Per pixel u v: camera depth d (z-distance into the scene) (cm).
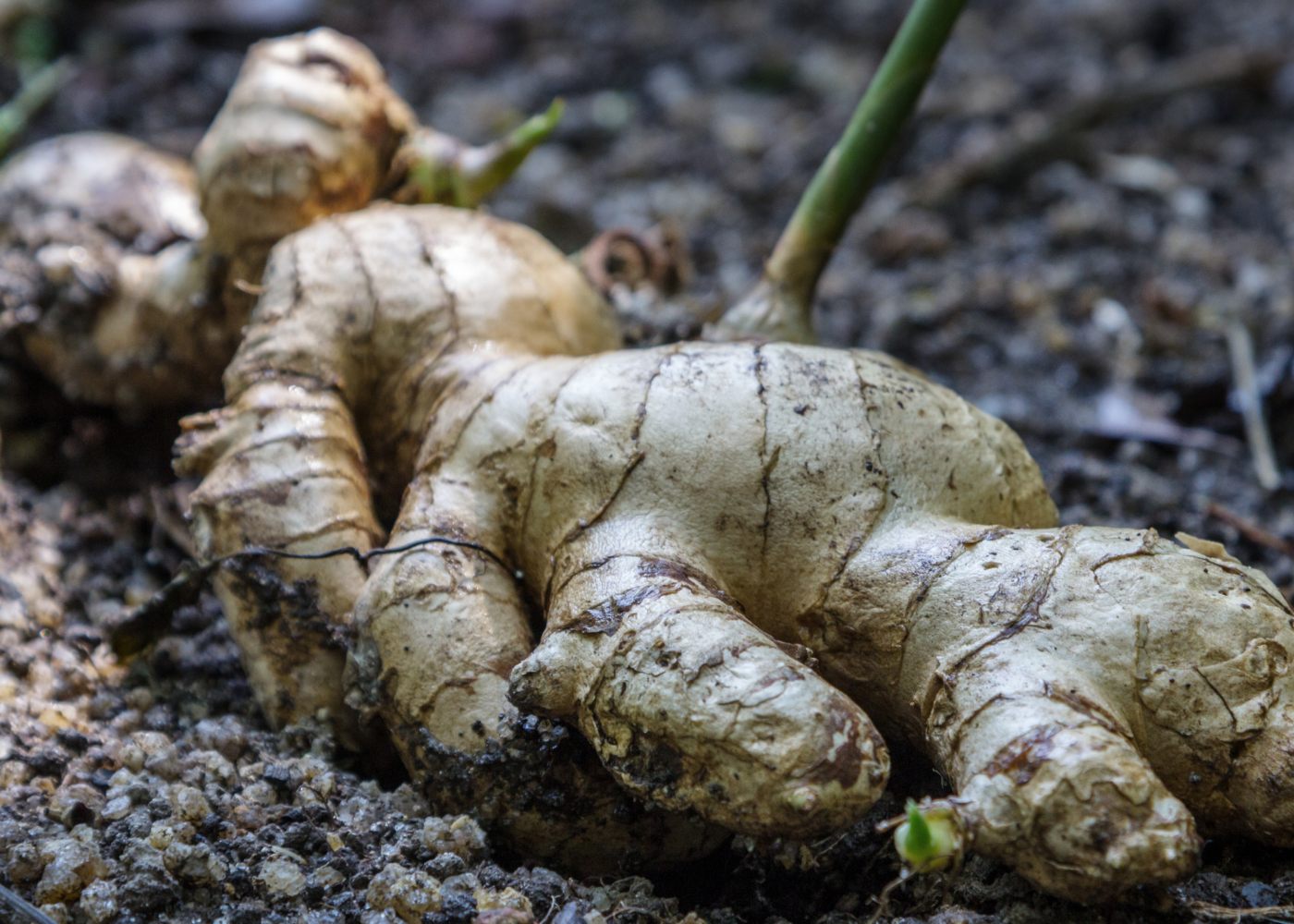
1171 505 50
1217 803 38
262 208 46
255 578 42
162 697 44
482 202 72
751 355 40
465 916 38
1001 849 36
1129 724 37
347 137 46
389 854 39
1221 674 37
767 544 39
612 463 40
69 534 48
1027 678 37
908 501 39
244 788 41
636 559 39
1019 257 70
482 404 41
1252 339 62
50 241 50
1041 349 62
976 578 38
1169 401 57
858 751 36
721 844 40
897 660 38
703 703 36
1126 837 36
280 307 44
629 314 50
